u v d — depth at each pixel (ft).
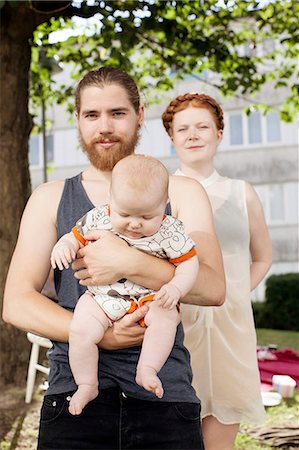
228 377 8.82
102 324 5.98
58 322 5.99
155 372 5.79
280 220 59.11
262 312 38.24
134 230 6.01
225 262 9.04
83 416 5.85
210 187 9.46
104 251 5.97
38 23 18.89
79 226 6.25
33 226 6.50
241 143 59.93
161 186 5.96
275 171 59.06
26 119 19.22
